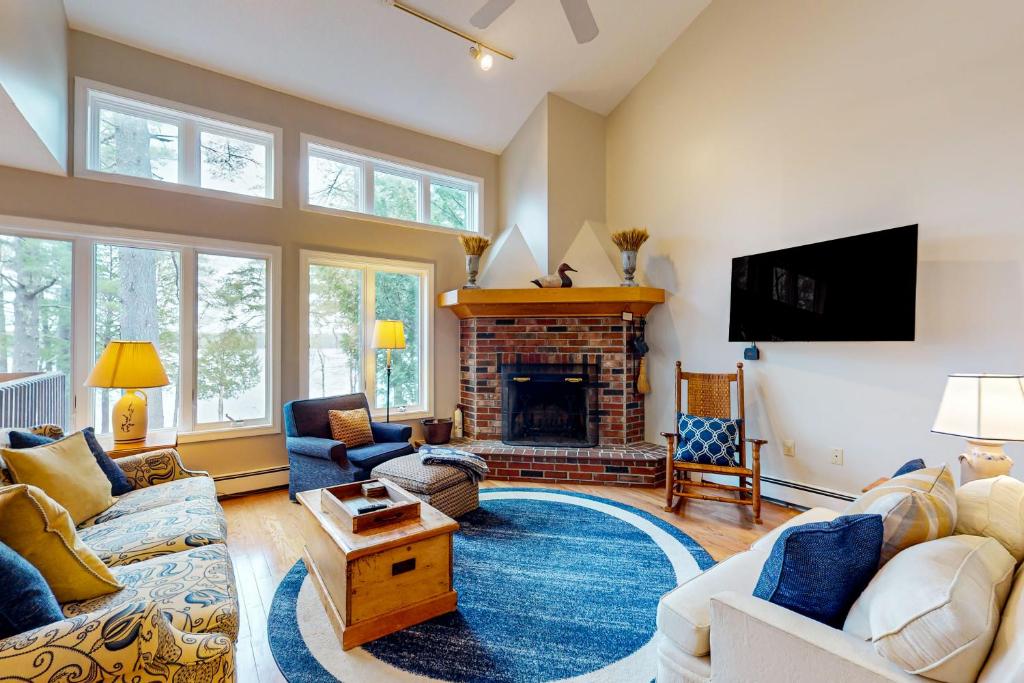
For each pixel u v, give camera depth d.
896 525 1.19
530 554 2.58
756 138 3.48
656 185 4.27
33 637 0.94
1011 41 2.38
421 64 3.80
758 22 3.46
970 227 2.50
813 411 3.17
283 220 3.78
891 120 2.79
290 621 1.95
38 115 2.36
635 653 1.77
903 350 2.76
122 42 3.17
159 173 3.37
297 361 3.86
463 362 4.70
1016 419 1.82
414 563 1.95
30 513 1.20
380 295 4.39
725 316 3.70
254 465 3.68
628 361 4.20
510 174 4.93
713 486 3.35
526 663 1.71
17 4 2.04
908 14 2.72
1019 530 1.24
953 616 0.86
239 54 3.43
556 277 4.16
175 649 1.04
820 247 3.04
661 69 4.21
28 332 2.96
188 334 3.45
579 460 3.90
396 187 4.51
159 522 1.86
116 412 2.78
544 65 4.08
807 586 1.12
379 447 3.47
